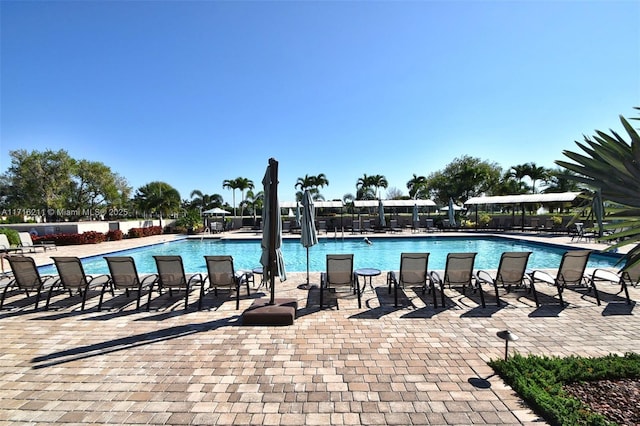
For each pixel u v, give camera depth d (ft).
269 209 17.34
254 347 12.74
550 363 10.42
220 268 18.53
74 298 20.08
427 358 11.70
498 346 12.71
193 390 9.68
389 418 8.25
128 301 19.44
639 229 7.77
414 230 74.69
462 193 124.88
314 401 9.05
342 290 21.57
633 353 11.28
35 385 10.03
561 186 115.03
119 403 9.04
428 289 21.71
